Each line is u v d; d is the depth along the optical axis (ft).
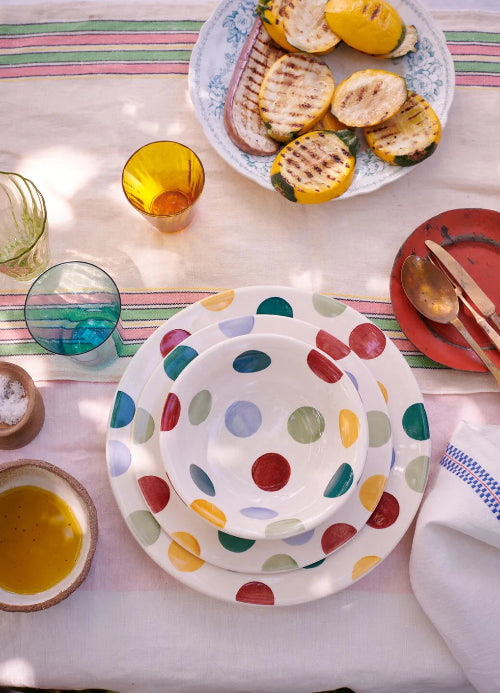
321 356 2.23
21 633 2.31
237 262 2.75
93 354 2.40
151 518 2.27
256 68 2.74
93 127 2.85
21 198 2.70
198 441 2.33
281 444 2.38
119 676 2.31
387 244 2.79
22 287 2.68
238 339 2.24
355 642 2.35
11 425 2.36
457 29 3.01
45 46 2.90
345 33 2.63
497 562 2.35
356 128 2.75
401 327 2.59
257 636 2.35
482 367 2.56
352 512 2.28
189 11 2.95
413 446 2.37
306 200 2.56
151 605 2.35
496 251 2.71
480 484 2.35
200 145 2.87
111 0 2.93
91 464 2.49
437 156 2.90
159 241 2.75
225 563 2.21
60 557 2.28
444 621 2.32
